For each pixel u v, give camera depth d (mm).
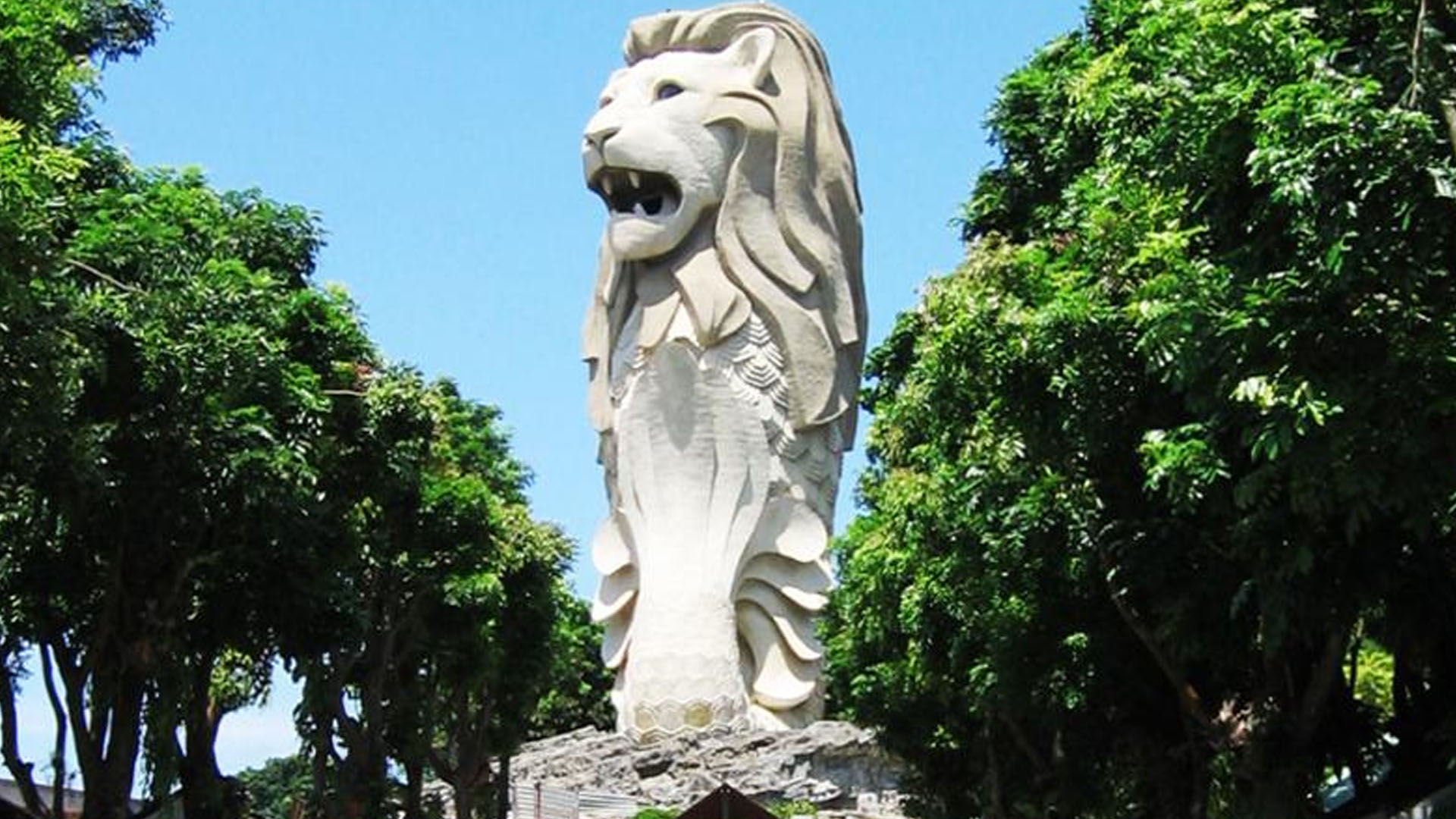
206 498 27188
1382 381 16438
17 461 22453
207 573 29703
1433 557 19297
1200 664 24984
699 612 55656
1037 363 21922
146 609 27734
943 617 33406
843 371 58750
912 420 29781
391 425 33031
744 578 56938
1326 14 18188
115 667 28344
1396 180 16000
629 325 58375
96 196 26859
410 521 39406
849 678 48531
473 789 54969
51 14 21656
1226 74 17469
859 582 40281
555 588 51562
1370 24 18109
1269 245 17406
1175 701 26125
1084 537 22250
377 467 32781
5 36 20766
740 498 56531
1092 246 21203
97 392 25547
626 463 57688
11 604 28531
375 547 37812
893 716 43312
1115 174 21266
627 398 57844
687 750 54844
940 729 42656
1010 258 23219
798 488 57344
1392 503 16672
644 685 55844
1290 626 20062
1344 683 23469
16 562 28125
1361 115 15977
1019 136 30219
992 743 39281
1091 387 21109
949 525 29141
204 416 26375
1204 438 18453
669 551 56312
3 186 18906
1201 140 17547
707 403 56469
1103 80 20297
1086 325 20766
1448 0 16984
